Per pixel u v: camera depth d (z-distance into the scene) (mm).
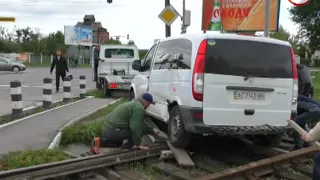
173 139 6777
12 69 43094
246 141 8008
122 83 16156
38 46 91812
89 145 8047
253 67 6359
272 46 6523
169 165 6445
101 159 6141
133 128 6727
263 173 5836
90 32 94125
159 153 6754
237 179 5461
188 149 7402
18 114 10523
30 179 5340
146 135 7688
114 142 7078
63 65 18422
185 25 15109
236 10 14867
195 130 6137
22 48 89250
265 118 6449
